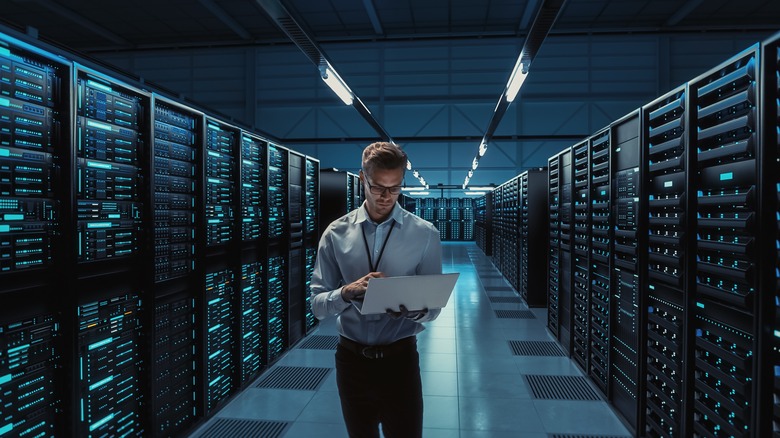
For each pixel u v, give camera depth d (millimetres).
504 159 18734
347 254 1942
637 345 3418
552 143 18500
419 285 1604
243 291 4473
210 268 3859
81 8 14461
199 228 3645
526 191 8875
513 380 4758
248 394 4352
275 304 5375
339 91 6121
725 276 2328
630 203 3564
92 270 2566
